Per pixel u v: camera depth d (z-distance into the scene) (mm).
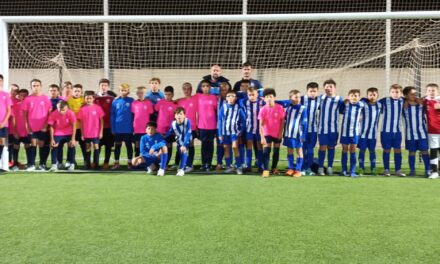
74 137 6062
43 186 4684
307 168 5918
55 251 2533
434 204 3820
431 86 5547
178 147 5898
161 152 5680
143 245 2633
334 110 5789
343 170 5750
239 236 2820
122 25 10250
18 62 10617
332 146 5844
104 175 5574
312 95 5852
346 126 5664
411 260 2404
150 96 6516
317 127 5867
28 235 2850
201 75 9797
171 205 3725
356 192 4391
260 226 3062
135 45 10211
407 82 9109
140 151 5891
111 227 3029
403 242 2719
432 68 8922
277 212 3482
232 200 3947
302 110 5566
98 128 6250
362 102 5660
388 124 5758
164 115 6273
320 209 3604
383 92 9180
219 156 6227
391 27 9906
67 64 10539
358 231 2957
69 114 6012
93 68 10492
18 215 3375
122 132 6242
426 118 5613
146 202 3846
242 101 5895
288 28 10148
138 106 6273
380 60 9344
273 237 2805
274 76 9625
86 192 4328
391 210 3580
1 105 5859
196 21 6426
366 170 6355
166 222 3156
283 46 9875
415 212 3514
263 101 5941
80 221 3193
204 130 6148
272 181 5113
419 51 9016
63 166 6504
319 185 4828
